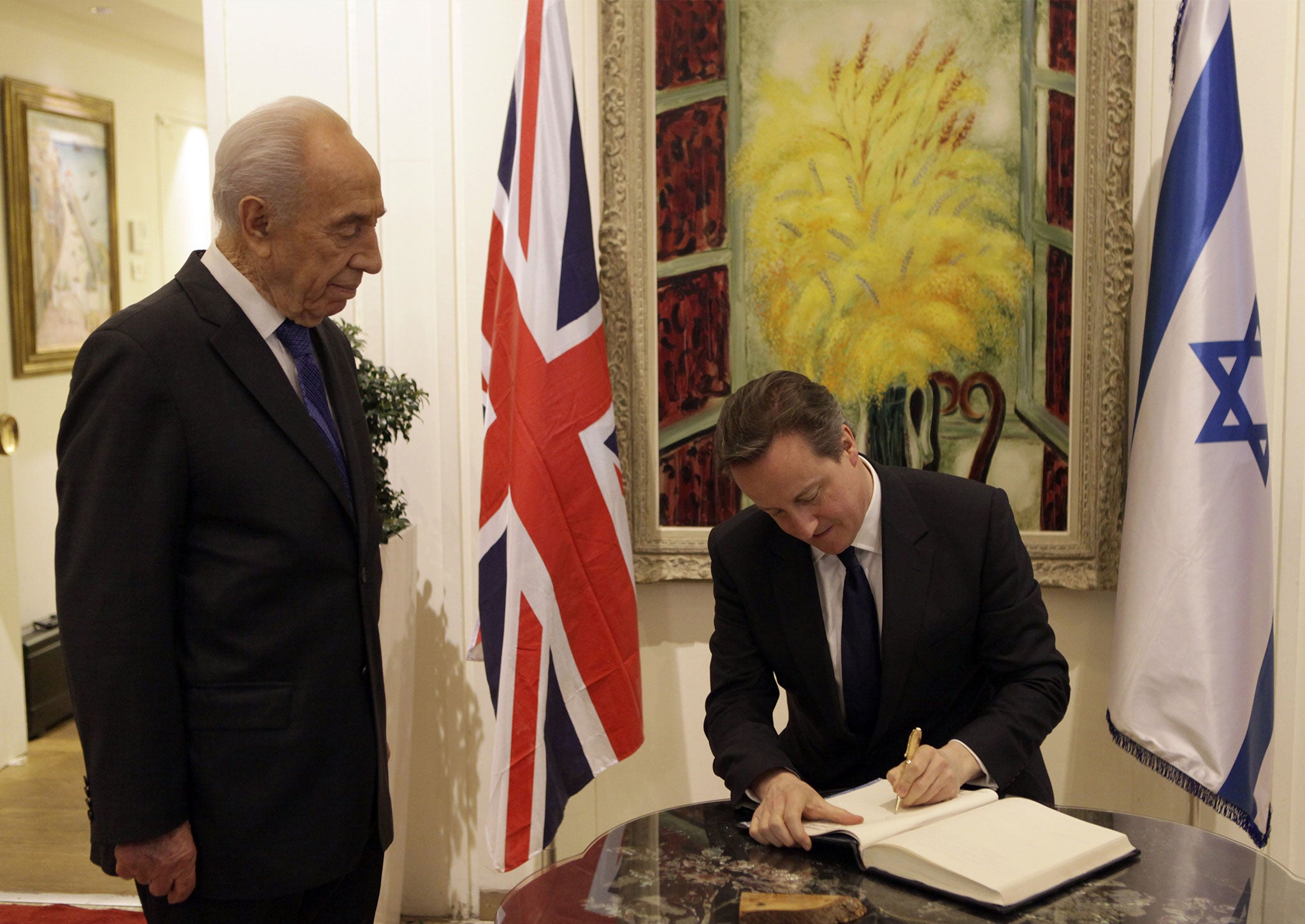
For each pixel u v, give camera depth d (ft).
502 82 8.54
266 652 5.14
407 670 8.26
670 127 8.42
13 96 14.03
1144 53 8.20
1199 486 7.30
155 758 4.84
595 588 7.54
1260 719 7.34
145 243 17.33
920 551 5.66
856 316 8.46
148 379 4.87
